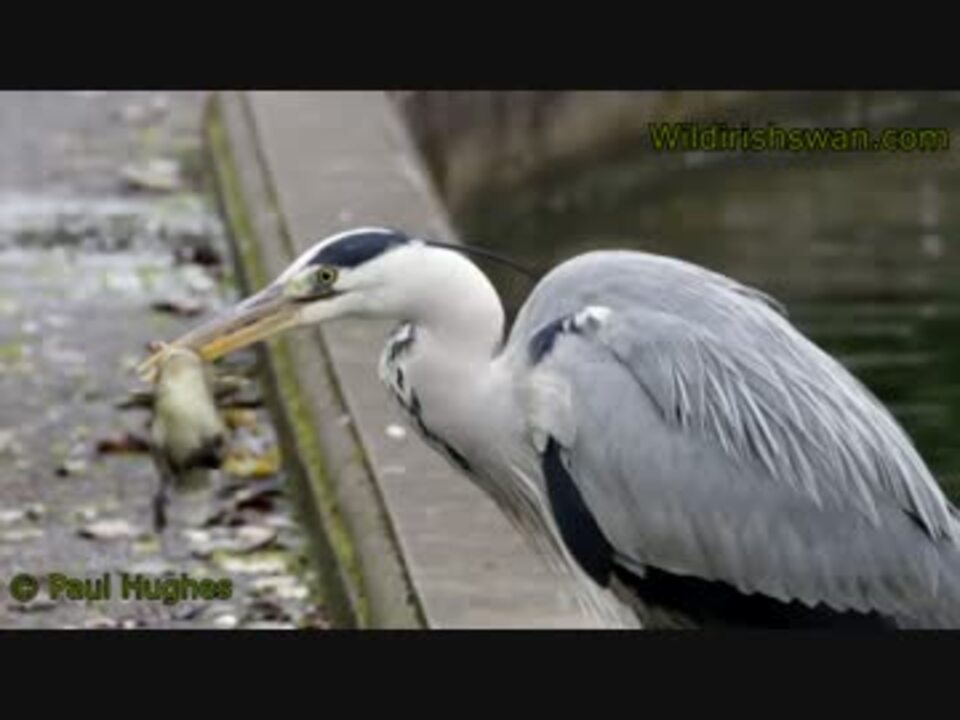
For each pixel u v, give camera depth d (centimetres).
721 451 949
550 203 2328
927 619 960
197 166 2080
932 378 1580
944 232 2100
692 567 958
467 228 2220
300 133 1944
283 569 1206
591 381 959
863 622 960
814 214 2192
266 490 1303
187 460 1003
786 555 950
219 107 2156
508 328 1606
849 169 2384
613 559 973
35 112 2266
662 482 950
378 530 1134
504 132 2295
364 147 1894
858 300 1842
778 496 948
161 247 1820
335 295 976
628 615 991
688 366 952
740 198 2283
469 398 977
